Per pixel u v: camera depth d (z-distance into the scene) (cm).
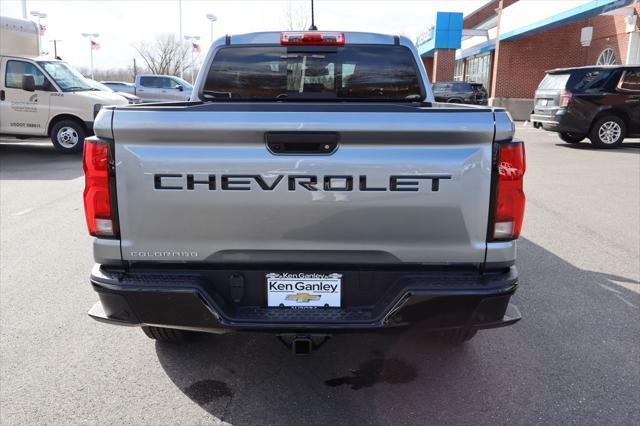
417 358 345
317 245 257
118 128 246
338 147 246
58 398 298
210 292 264
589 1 1825
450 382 317
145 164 249
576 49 2578
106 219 258
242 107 247
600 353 349
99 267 271
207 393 305
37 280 472
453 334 344
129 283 259
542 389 309
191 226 255
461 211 252
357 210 252
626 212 728
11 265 510
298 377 323
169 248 259
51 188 875
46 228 637
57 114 1233
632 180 953
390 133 243
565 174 1014
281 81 435
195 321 263
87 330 381
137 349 355
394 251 258
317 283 266
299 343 265
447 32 3103
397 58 431
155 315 264
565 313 410
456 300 255
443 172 247
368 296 268
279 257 262
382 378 321
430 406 293
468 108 256
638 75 1322
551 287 462
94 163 252
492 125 244
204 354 349
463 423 278
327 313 265
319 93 436
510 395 303
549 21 2106
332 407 293
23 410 287
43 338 368
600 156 1247
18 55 1232
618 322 395
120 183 252
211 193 251
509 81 2672
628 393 304
